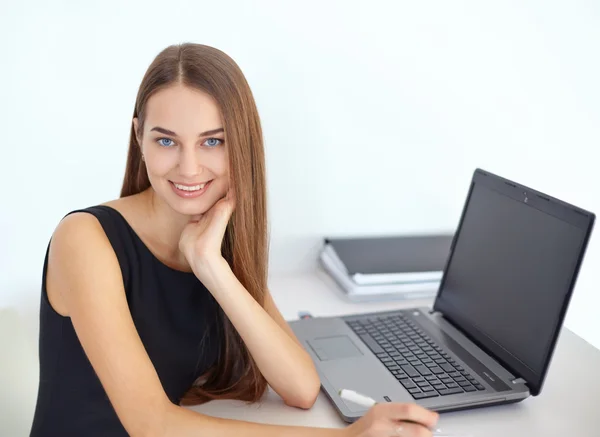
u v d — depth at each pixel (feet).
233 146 3.47
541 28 5.69
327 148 5.58
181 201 3.57
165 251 3.86
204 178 3.53
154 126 3.39
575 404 3.84
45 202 5.30
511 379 3.86
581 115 5.99
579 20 5.73
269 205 5.57
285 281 5.60
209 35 5.17
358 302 5.17
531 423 3.62
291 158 5.53
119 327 3.33
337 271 5.42
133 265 3.66
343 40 5.35
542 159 6.06
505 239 4.24
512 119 5.88
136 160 3.89
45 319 3.54
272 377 3.72
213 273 3.67
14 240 5.33
